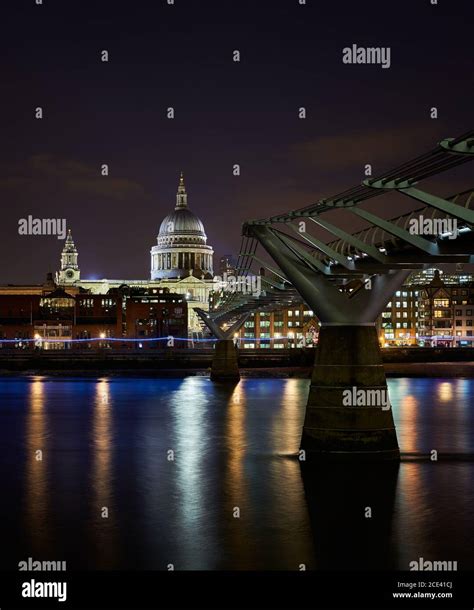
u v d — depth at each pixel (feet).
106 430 241.55
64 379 488.02
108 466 179.83
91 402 331.57
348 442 161.07
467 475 163.02
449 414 280.51
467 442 210.38
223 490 153.38
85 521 133.18
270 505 141.69
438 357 641.81
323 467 161.99
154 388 408.67
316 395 163.84
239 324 455.22
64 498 148.87
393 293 159.74
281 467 174.60
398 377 499.51
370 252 145.38
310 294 161.68
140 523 131.95
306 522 131.23
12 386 427.74
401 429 238.89
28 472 173.37
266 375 519.19
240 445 208.85
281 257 163.63
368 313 160.97
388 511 136.67
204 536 124.67
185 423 257.75
